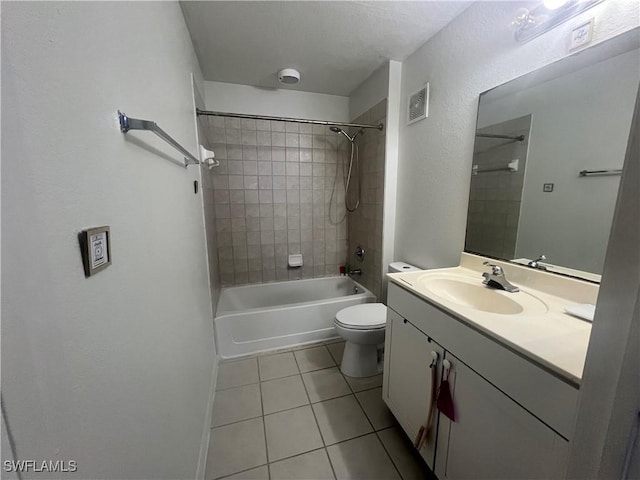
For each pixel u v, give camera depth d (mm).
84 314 414
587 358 352
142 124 590
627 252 301
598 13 881
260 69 2080
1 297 276
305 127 2559
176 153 1068
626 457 299
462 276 1314
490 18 1263
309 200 2693
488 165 1313
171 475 783
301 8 1390
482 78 1324
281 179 2578
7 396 278
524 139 1139
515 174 1185
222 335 1973
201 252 1604
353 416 1442
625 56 827
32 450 308
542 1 1026
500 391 741
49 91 360
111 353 490
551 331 744
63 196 379
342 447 1266
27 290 309
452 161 1534
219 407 1513
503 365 727
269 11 1409
